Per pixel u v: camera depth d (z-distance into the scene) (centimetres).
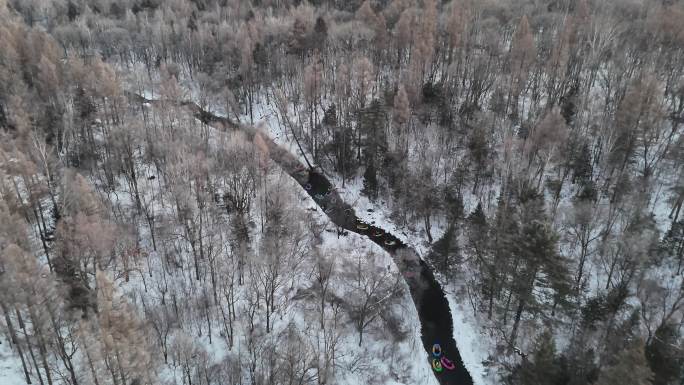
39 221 7069
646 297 5716
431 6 10219
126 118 9056
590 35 9712
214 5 14775
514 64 9181
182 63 12769
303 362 5588
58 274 5744
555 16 11150
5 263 4666
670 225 7138
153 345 5447
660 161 7994
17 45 9769
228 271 6531
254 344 5941
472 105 9588
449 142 9269
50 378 5016
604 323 5975
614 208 6794
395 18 12238
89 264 6550
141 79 11288
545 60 10125
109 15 13900
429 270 7719
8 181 6462
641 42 9925
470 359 6431
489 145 8800
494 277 6400
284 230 7331
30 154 7238
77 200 6438
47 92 8994
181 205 7062
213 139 9656
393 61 11575
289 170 9769
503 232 6525
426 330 6806
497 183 8594
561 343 6188
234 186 7912
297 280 7088
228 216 7812
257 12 13588
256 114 11250
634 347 4253
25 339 5197
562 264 5875
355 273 7181
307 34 11294
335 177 9675
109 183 8144
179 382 5584
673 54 9250
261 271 6531
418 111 9619
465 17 10025
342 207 8888
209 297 6569
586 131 8444
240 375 5609
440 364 6350
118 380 4562
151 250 7250
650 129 7475
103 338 4334
